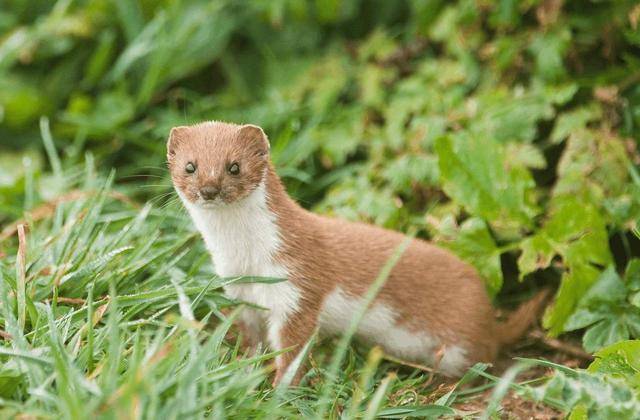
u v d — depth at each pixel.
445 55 10.02
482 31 9.53
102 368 5.19
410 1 10.94
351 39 11.16
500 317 8.20
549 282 8.49
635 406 5.09
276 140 10.02
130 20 11.15
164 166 9.99
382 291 6.90
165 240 7.83
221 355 6.45
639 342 5.95
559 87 8.60
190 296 6.72
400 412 5.79
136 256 7.04
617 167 8.05
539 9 8.85
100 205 7.57
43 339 5.61
